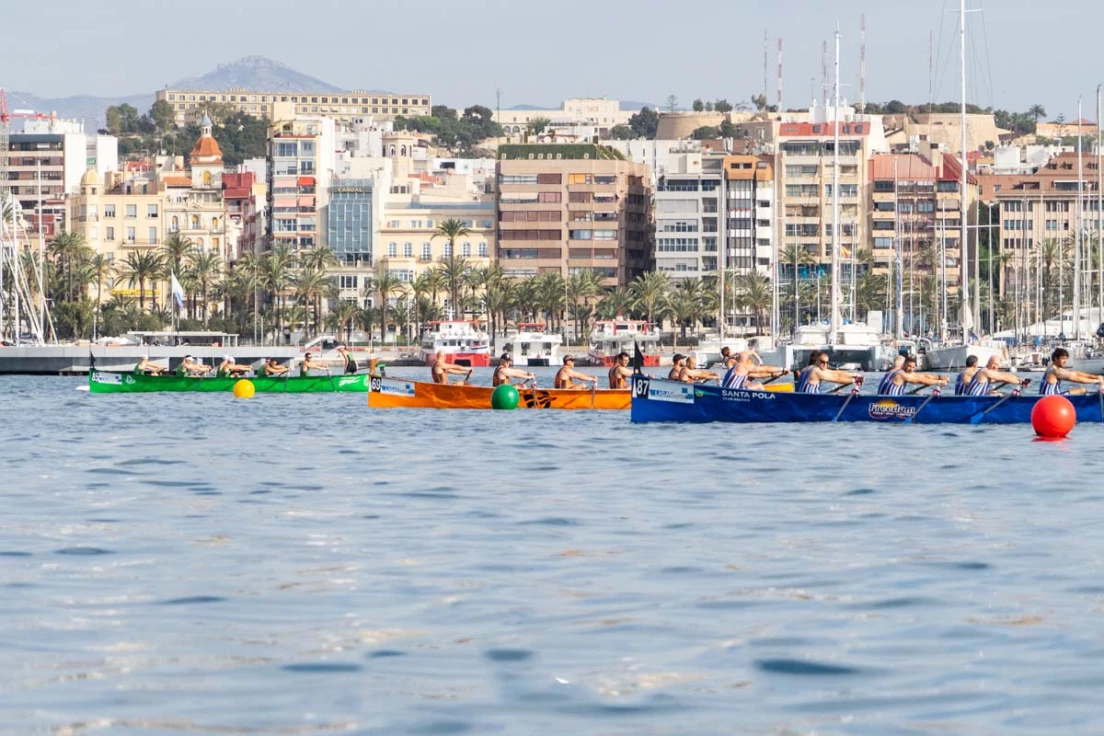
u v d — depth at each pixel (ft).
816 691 215.51
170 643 245.86
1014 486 472.85
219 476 526.57
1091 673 222.07
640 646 242.58
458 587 295.07
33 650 240.94
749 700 211.20
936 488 469.57
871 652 237.45
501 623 260.62
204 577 306.96
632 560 327.88
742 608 272.51
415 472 536.42
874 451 596.29
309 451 634.02
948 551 336.70
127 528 383.65
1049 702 207.10
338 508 426.92
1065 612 264.93
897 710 205.26
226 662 233.14
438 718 202.90
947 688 215.51
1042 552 333.21
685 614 267.59
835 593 285.84
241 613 269.64
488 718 202.90
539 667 229.66
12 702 210.79
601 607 274.36
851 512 411.54
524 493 464.24
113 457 611.47
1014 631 250.16
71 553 339.77
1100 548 338.54
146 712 205.77
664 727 199.11
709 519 398.21
